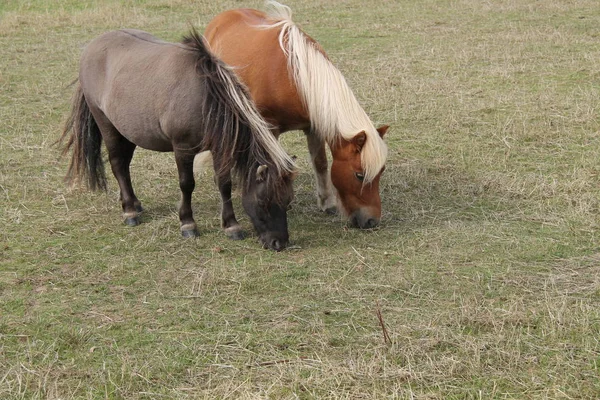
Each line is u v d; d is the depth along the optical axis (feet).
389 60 35.78
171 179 22.88
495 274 15.85
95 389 12.14
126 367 12.67
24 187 21.75
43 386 12.14
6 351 13.30
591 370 12.17
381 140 17.39
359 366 12.41
